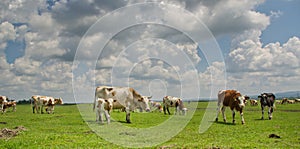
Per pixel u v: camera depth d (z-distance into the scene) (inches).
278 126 828.0
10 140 552.7
